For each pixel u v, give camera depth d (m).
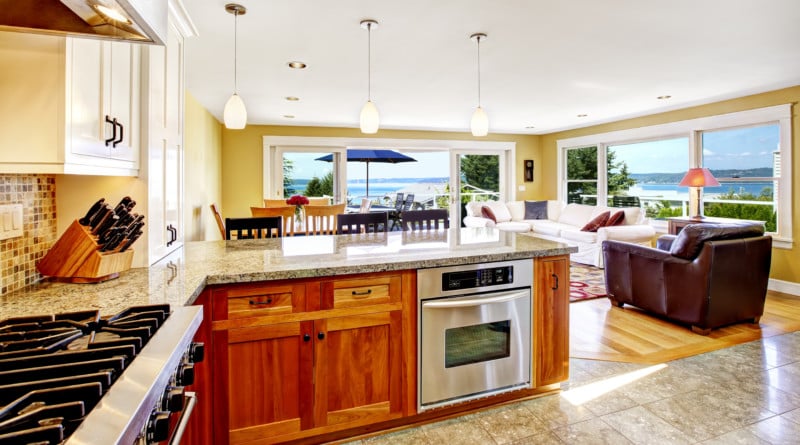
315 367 1.81
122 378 0.80
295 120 6.17
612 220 5.68
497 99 4.82
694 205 5.22
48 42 1.21
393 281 1.91
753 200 4.73
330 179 6.88
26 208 1.48
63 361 0.84
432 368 1.99
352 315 1.85
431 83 4.06
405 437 1.95
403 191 9.27
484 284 2.06
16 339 0.97
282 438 1.78
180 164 2.31
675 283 3.27
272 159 6.63
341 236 2.77
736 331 3.24
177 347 0.97
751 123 4.65
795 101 4.24
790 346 2.94
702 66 3.54
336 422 1.85
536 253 2.16
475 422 2.06
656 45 3.02
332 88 4.23
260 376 1.73
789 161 4.32
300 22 2.57
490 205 7.37
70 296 1.37
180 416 1.12
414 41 2.90
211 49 3.05
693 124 5.26
